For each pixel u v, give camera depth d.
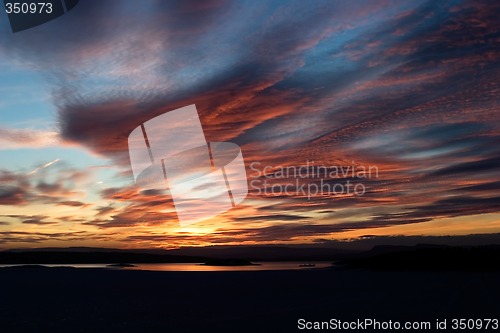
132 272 39.28
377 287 25.44
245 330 12.63
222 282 29.39
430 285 26.20
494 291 22.75
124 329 12.74
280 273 39.34
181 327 12.98
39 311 15.91
